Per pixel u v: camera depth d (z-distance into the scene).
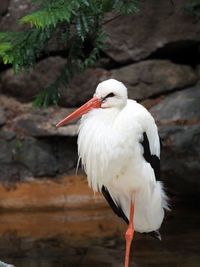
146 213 6.76
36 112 13.38
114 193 6.82
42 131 12.97
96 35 6.72
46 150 13.13
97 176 6.08
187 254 7.85
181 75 13.70
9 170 12.88
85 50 13.15
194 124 12.09
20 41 5.99
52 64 13.42
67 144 13.27
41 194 12.48
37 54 6.23
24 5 13.59
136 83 13.47
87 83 13.26
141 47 13.59
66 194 12.49
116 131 5.83
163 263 7.38
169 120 12.32
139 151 6.07
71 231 9.61
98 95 5.86
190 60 14.43
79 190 12.65
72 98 13.31
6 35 6.29
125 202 6.94
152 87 13.55
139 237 9.22
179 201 12.31
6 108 13.61
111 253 8.05
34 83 13.59
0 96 13.99
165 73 13.62
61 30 6.35
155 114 12.16
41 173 12.98
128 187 6.51
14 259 7.75
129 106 6.02
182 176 12.05
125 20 13.38
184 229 9.55
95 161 5.91
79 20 5.93
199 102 12.70
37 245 8.61
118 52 13.57
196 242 8.56
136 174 6.25
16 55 5.87
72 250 8.25
